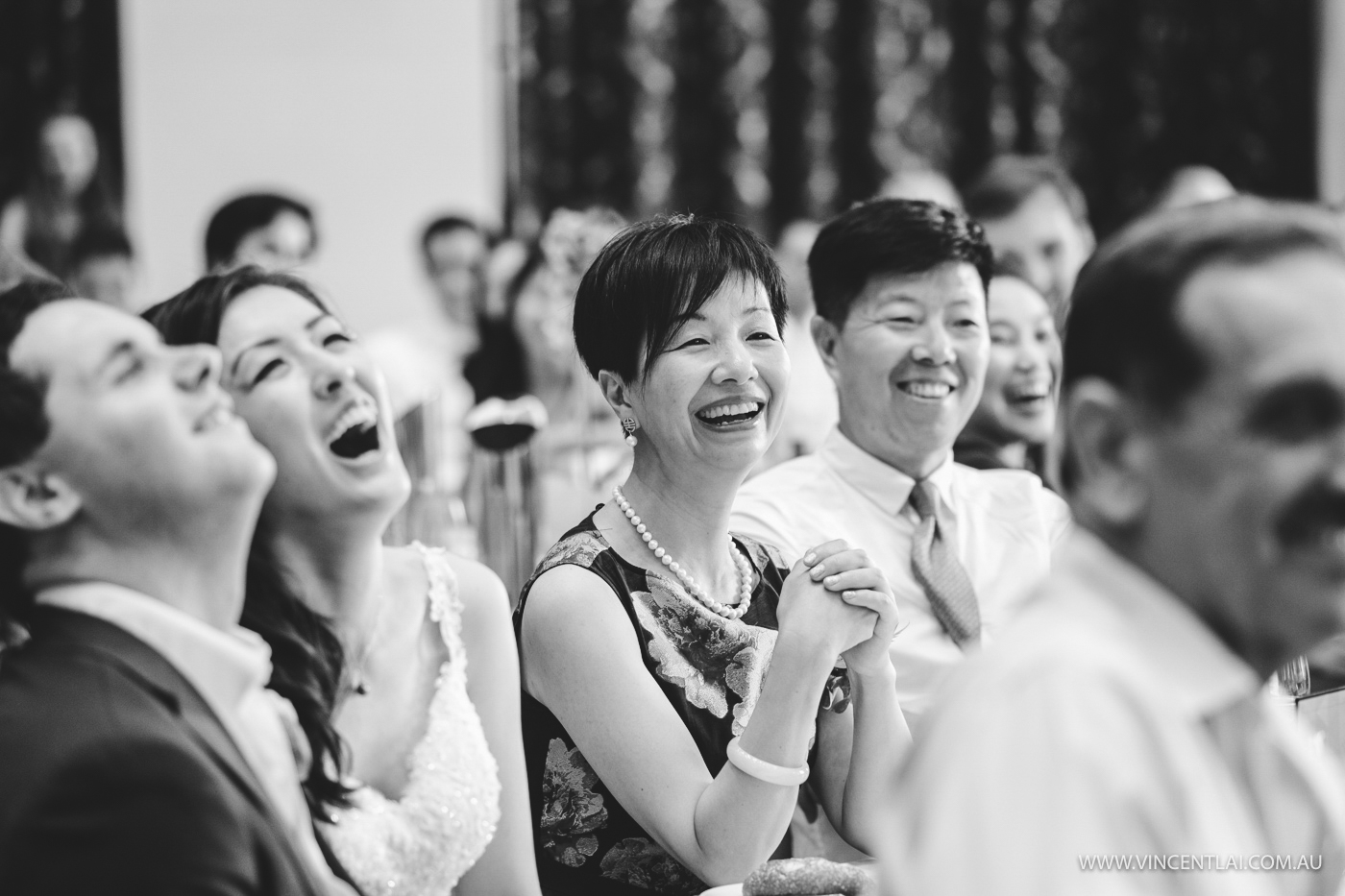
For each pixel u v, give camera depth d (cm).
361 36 881
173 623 176
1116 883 119
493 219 891
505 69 888
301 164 879
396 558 247
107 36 853
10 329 176
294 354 220
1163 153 922
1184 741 126
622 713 254
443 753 228
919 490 335
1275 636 138
